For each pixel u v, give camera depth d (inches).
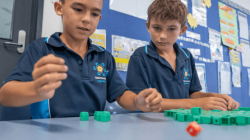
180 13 33.5
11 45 39.9
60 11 26.7
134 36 49.2
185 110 21.5
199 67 62.7
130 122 15.8
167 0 34.3
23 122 15.6
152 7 35.5
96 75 28.1
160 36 33.3
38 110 25.9
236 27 77.7
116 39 45.9
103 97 28.2
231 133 11.1
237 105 29.2
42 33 40.6
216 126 13.9
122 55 46.4
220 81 68.1
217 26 70.8
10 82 19.3
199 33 64.5
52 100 24.9
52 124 14.5
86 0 23.4
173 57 39.2
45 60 11.9
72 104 25.5
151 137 9.8
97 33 43.2
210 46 67.3
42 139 9.5
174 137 9.9
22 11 41.4
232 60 73.9
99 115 16.8
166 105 27.3
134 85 34.4
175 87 36.1
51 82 12.1
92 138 9.6
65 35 28.1
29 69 22.7
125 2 48.2
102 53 31.0
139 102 20.4
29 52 24.8
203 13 66.5
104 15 44.5
